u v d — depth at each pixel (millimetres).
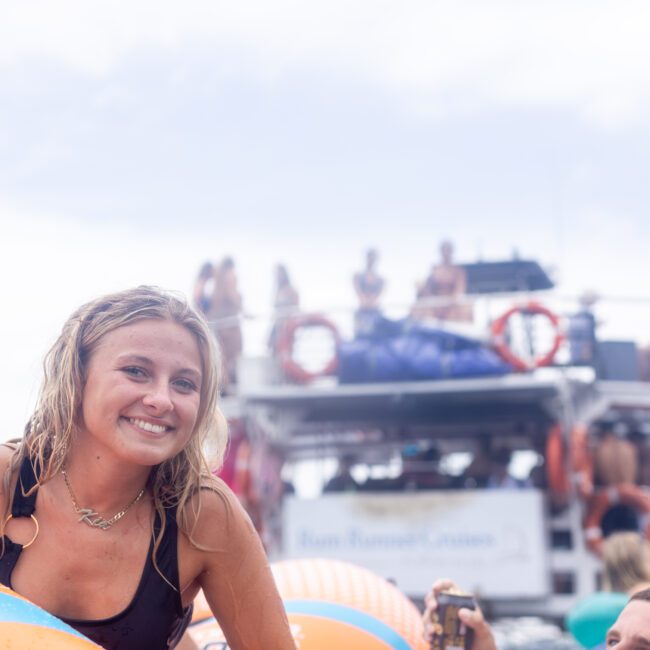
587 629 5246
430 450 14555
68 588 2295
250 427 13680
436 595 3232
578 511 13023
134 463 2281
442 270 14453
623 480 13227
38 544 2305
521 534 12898
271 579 2490
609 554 5566
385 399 13766
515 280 14633
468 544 13031
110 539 2312
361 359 13445
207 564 2420
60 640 2045
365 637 3131
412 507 13281
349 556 13328
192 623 3230
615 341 13594
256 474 13422
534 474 14109
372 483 14336
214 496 2410
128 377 2262
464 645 3146
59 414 2293
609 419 14664
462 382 13117
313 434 15562
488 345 13242
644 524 12773
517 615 12969
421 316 14398
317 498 13539
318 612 3195
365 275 14141
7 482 2328
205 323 2385
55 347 2336
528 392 13281
